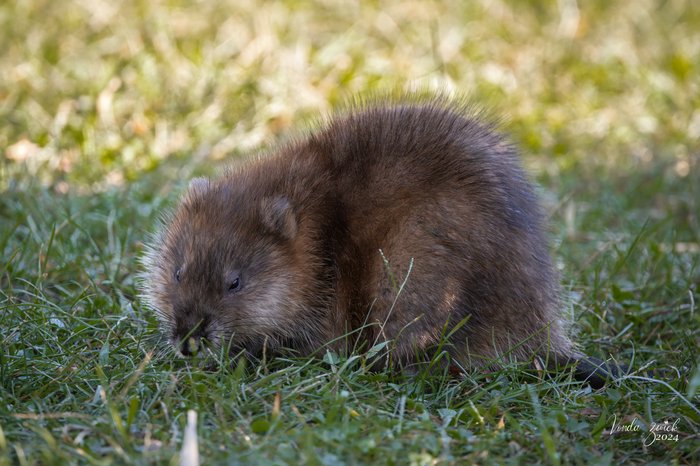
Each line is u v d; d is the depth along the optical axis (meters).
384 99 12.13
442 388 9.75
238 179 10.91
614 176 16.98
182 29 19.52
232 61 18.80
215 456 7.81
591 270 12.99
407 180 10.20
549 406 9.47
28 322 10.20
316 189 10.54
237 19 19.89
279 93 17.86
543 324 10.42
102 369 9.32
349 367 9.80
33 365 9.48
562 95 19.55
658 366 10.84
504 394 9.55
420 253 9.95
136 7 20.00
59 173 15.03
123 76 17.83
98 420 8.31
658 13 23.19
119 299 11.40
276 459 7.87
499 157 10.62
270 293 10.29
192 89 17.59
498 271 10.01
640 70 20.30
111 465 7.64
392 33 20.36
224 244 10.21
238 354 10.26
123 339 10.27
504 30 21.22
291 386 9.19
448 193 10.06
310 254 10.43
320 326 10.50
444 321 9.96
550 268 10.76
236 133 16.75
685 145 18.12
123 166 15.57
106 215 13.70
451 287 9.90
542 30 21.47
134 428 8.30
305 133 11.85
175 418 8.48
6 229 12.73
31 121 16.47
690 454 8.72
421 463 7.89
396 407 8.99
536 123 18.53
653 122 18.98
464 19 21.20
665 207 15.66
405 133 10.51
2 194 13.89
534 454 8.48
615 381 10.01
